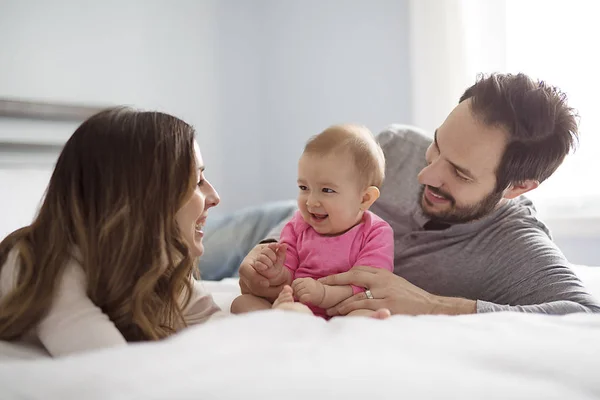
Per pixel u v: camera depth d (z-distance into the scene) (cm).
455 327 89
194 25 319
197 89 320
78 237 99
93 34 288
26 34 271
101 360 72
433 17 267
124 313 99
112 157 101
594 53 235
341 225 128
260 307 122
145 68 303
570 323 95
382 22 297
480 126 131
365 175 128
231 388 62
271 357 72
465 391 65
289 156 333
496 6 253
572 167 240
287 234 136
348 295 120
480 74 142
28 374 70
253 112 340
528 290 130
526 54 248
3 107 254
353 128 133
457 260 139
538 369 75
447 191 137
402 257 145
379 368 68
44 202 103
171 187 103
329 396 61
